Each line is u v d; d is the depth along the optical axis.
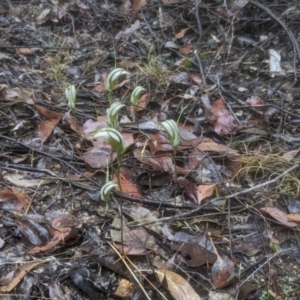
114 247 0.39
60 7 0.74
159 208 0.43
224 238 0.41
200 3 0.74
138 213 0.42
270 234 0.41
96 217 0.42
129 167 0.47
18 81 0.60
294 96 0.59
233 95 0.58
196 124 0.53
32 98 0.56
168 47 0.67
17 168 0.46
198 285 0.37
